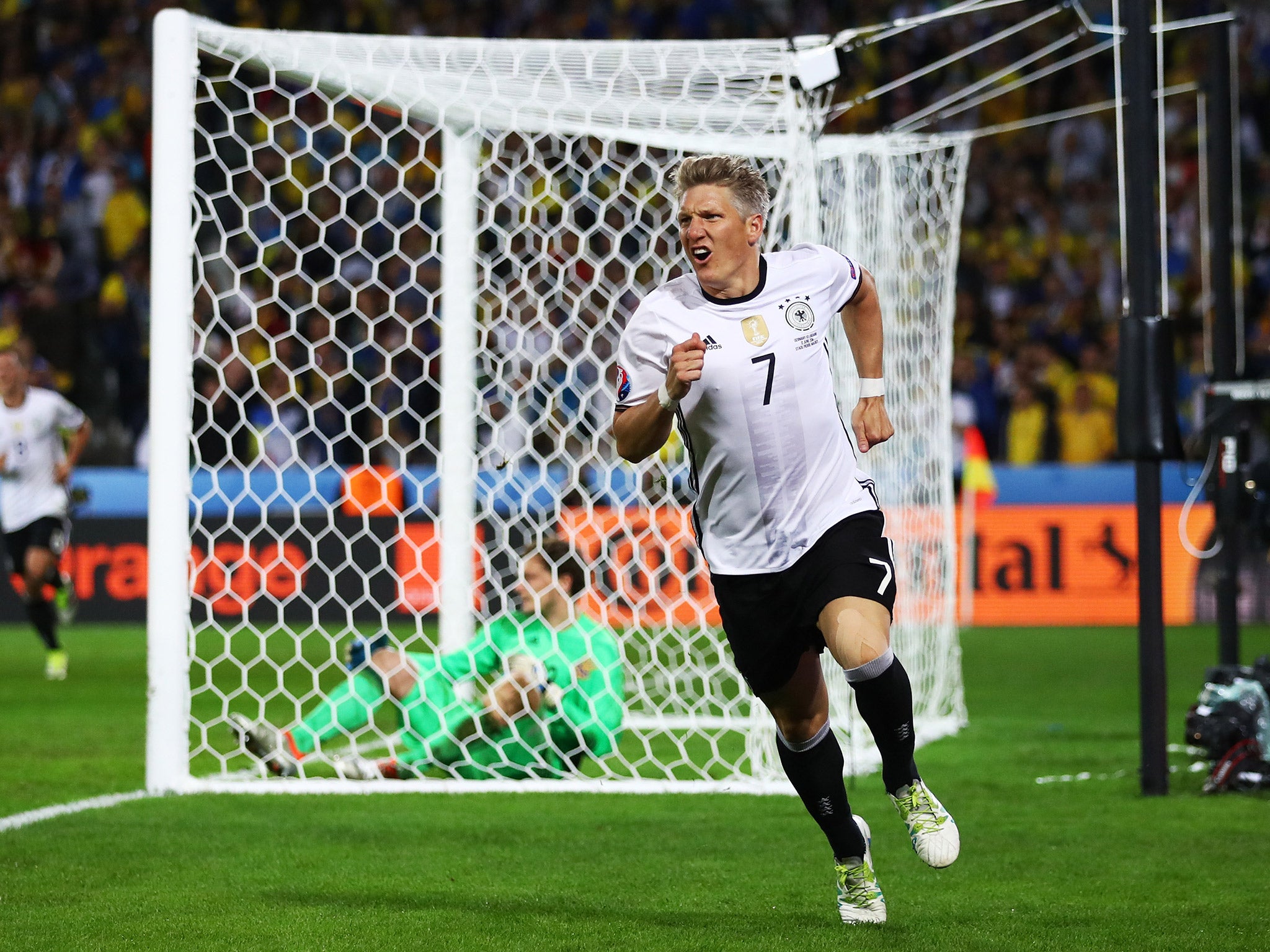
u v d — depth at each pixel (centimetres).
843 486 1284
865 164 2731
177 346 2103
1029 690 3441
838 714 2547
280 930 1315
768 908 1409
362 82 2277
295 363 5525
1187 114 6981
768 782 2158
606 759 2480
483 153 4734
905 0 7525
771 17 7662
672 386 1197
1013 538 5297
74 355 5925
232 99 6306
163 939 1283
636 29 7675
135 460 5800
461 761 2244
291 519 5012
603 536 2573
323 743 2645
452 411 2525
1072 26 7238
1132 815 1894
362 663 2275
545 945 1259
